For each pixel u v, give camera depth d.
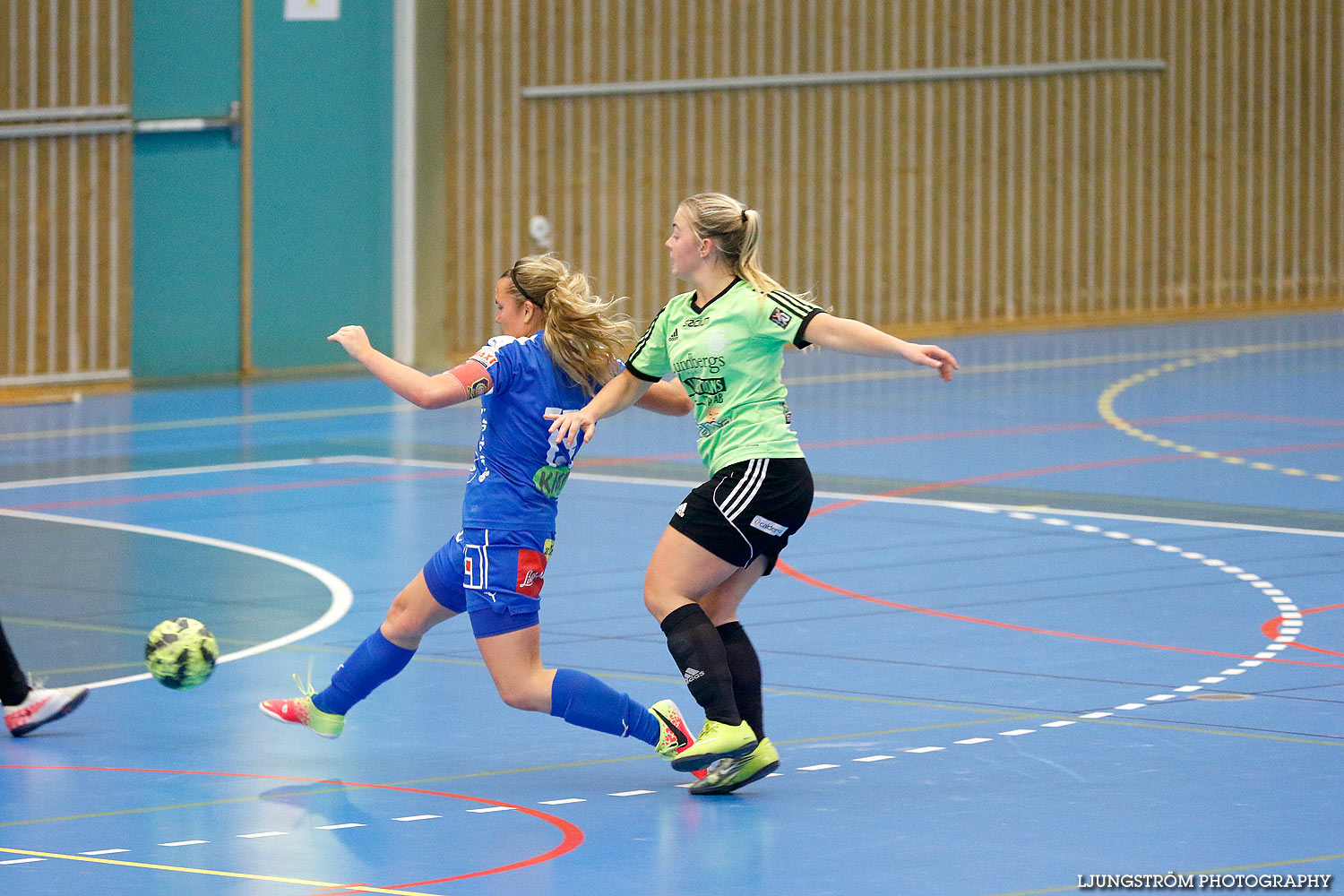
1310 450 45.31
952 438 47.59
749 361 18.67
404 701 22.77
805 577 30.36
